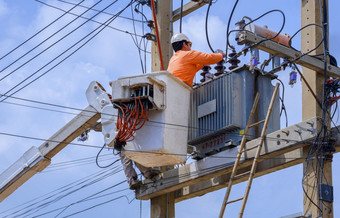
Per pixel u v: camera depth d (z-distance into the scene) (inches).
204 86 581.3
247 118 556.4
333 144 521.3
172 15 644.1
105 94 582.9
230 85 563.5
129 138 548.7
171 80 553.3
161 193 593.9
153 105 537.3
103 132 555.8
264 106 565.6
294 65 534.0
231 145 556.1
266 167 546.6
